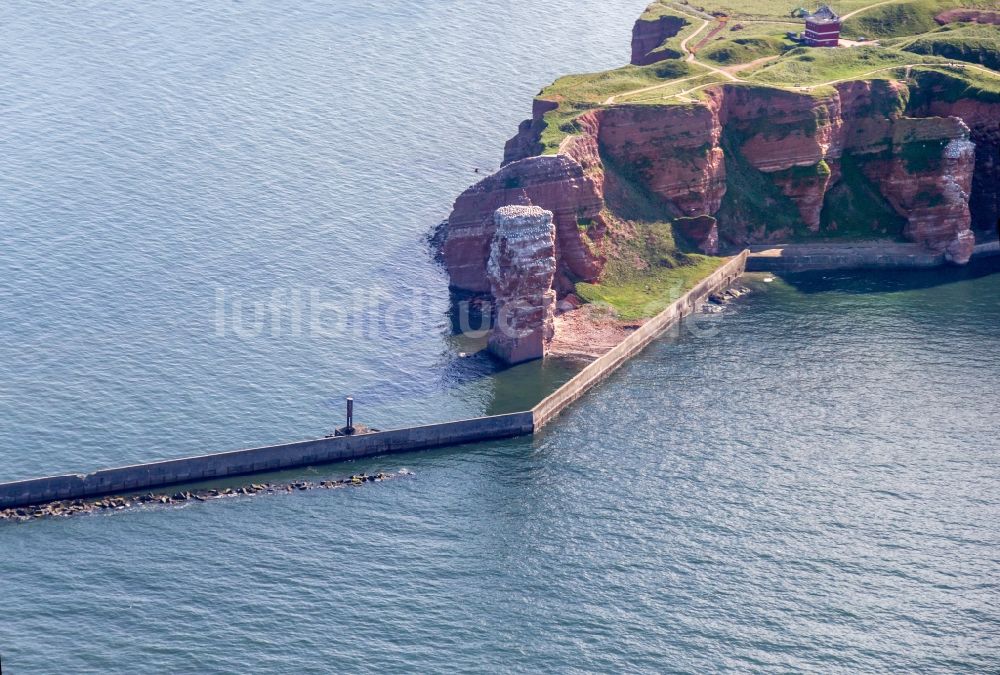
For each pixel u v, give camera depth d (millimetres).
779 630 164250
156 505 181125
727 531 180250
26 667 153375
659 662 159000
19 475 182750
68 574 167875
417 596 167250
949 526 182625
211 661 155625
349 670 155500
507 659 158500
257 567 170625
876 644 162625
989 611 168375
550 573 171875
